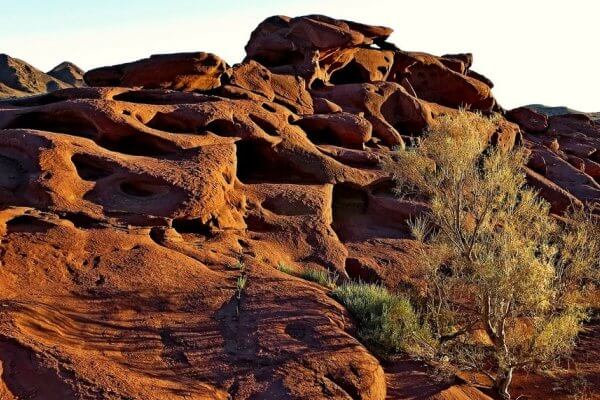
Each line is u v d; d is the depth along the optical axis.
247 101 15.73
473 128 10.54
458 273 10.68
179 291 8.23
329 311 8.29
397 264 12.52
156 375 6.46
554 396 8.69
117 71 17.00
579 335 11.29
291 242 12.19
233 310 7.95
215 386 6.42
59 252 8.52
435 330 9.66
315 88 20.89
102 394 5.82
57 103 13.15
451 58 27.36
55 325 6.95
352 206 15.02
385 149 17.67
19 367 6.05
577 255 9.33
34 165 10.46
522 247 8.35
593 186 22.11
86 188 10.45
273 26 22.94
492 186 9.72
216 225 11.21
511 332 8.67
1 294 7.29
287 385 6.49
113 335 7.07
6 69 63.91
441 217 10.34
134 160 11.61
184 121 13.81
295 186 14.00
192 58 16.38
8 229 8.81
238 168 14.74
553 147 26.09
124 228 9.71
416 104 20.19
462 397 7.52
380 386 7.06
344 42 20.56
